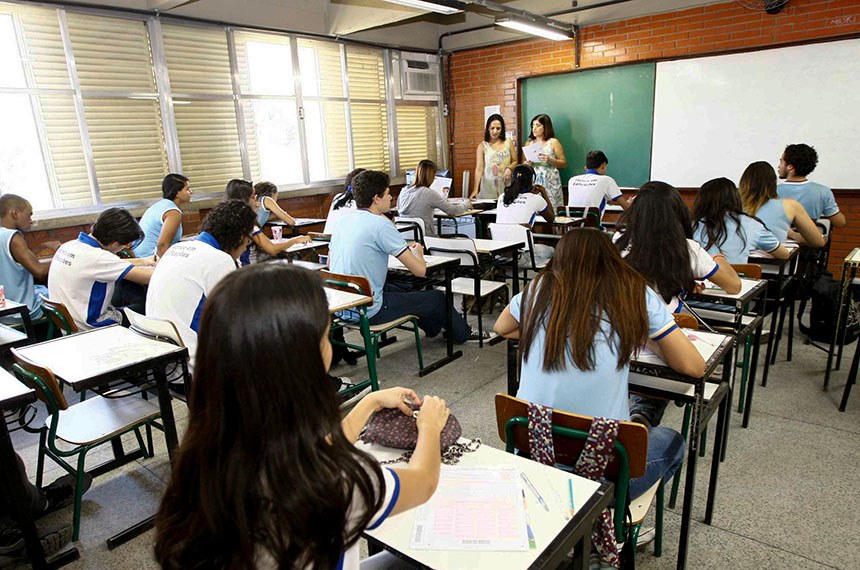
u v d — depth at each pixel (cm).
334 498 64
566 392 139
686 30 540
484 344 387
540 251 456
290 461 62
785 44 487
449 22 708
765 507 203
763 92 506
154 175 486
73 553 188
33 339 291
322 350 67
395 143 695
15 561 188
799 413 271
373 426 121
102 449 262
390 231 306
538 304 143
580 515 102
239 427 63
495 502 106
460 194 758
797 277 344
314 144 614
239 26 527
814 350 348
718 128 536
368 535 98
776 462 231
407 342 397
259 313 62
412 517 102
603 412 139
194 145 509
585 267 137
